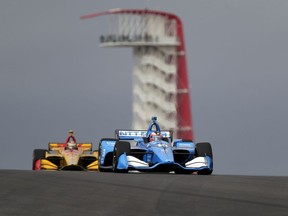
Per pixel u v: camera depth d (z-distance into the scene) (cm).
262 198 3447
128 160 6072
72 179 4512
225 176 5122
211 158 6362
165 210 3033
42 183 4219
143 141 6638
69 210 3047
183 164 6531
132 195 3588
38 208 3111
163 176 4947
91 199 3428
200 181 4419
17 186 4038
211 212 2961
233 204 3206
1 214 2912
